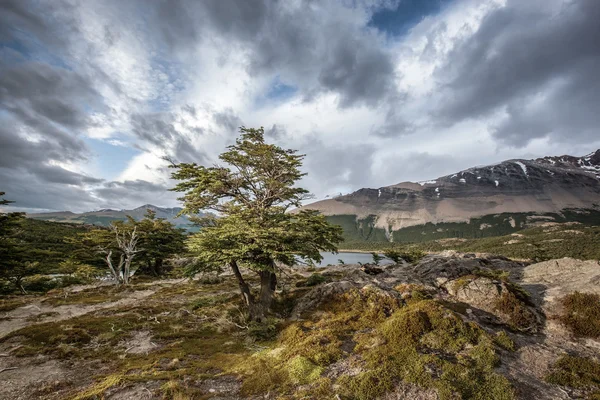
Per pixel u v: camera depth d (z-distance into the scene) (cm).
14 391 1099
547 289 1800
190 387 1041
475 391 918
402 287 1986
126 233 4662
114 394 988
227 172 2234
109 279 5034
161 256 5188
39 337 1639
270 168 2359
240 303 2372
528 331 1406
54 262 5547
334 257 16338
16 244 3900
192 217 2184
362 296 1839
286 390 1001
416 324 1261
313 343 1316
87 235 4612
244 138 2436
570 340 1324
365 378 979
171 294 2953
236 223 1928
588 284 1634
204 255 1884
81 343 1616
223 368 1270
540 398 912
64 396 1060
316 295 2012
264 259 2014
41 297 3020
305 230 2081
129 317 2058
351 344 1320
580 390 963
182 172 2206
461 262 2656
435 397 897
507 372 1027
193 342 1655
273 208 2094
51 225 9131
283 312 2062
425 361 1049
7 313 2269
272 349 1420
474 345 1162
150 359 1394
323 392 955
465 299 1741
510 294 1620
